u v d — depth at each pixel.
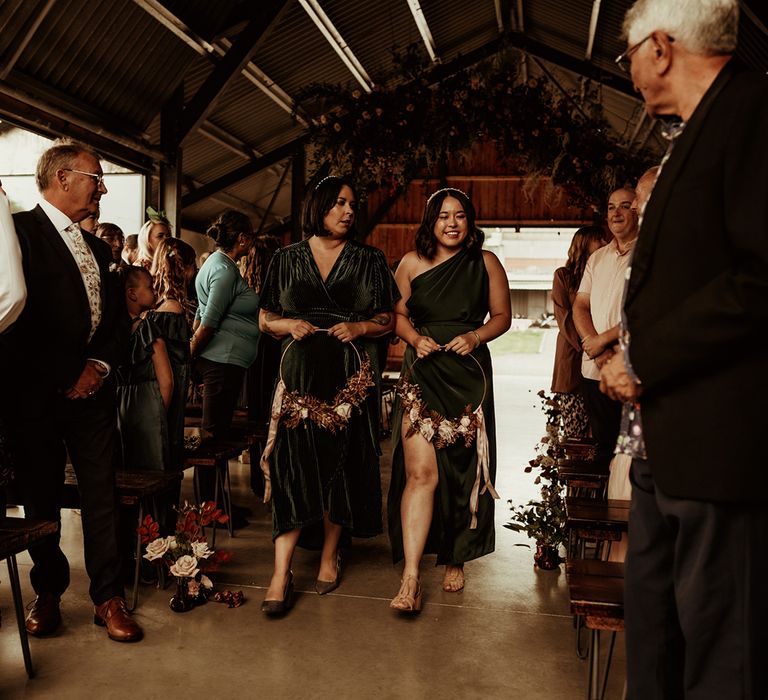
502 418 10.37
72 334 2.78
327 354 3.39
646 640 1.66
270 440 3.34
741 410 1.38
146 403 3.60
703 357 1.37
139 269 3.39
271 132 10.64
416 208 14.26
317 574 3.77
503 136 6.82
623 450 1.68
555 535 3.91
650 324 1.49
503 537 4.60
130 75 5.86
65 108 5.38
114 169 6.55
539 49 10.46
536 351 28.52
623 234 3.58
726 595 1.42
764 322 1.30
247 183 12.45
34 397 2.79
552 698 2.54
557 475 3.98
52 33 4.91
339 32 8.50
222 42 7.20
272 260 3.50
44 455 2.88
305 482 3.31
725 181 1.37
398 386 3.51
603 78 9.19
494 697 2.53
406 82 7.32
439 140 6.64
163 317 3.74
